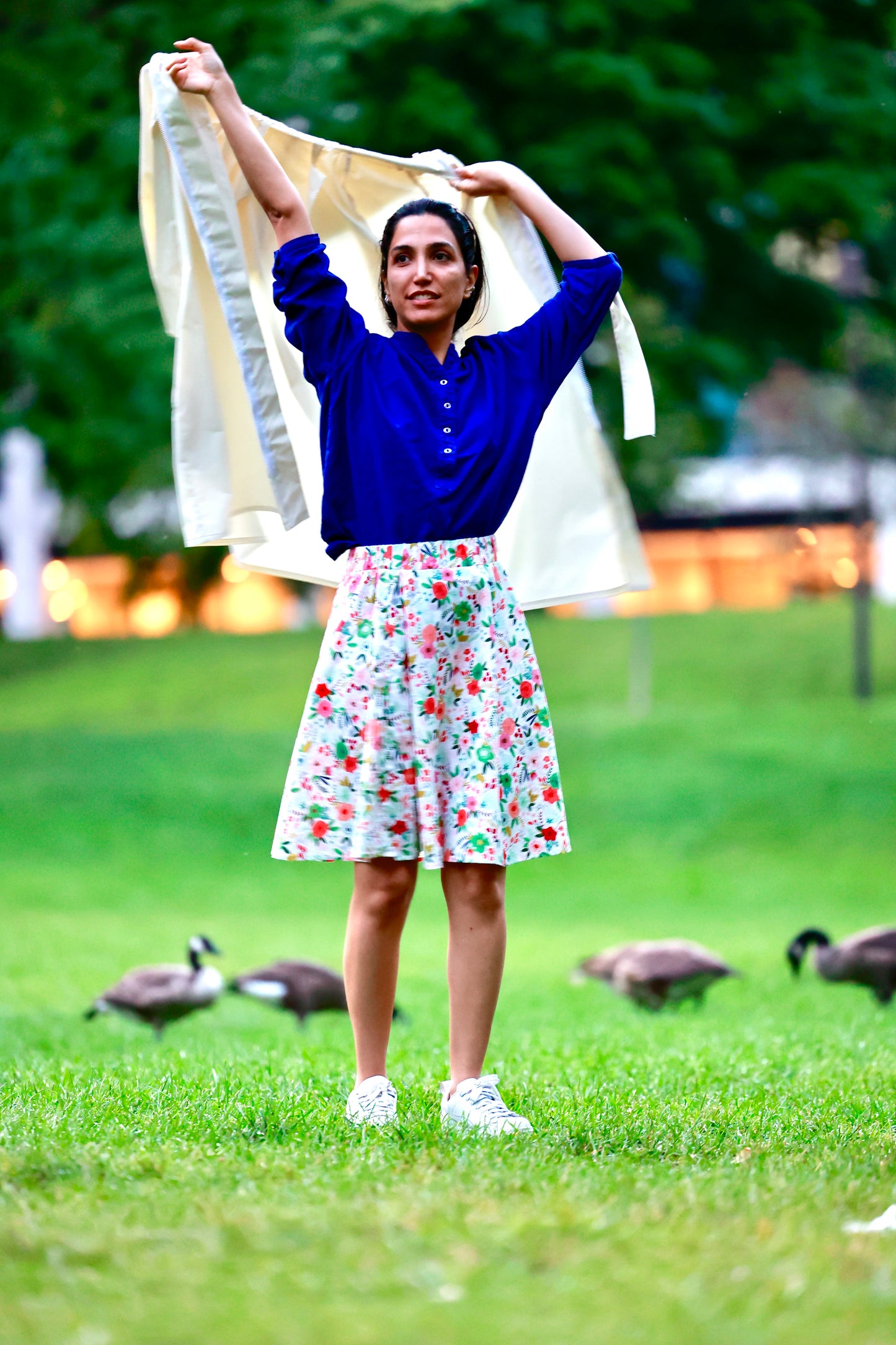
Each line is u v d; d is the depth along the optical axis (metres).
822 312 23.59
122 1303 2.94
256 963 14.04
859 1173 4.12
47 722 32.84
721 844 23.81
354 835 4.91
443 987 11.64
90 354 19.61
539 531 5.97
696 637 37.34
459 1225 3.40
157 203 5.56
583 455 5.96
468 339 5.25
